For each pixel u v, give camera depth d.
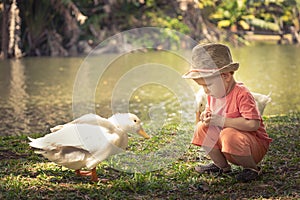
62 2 18.61
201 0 22.64
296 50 20.20
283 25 23.92
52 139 4.16
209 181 4.33
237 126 4.22
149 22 21.22
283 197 3.93
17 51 18.05
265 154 4.65
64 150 4.17
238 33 23.09
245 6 23.84
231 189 4.13
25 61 17.05
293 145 5.50
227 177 4.43
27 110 9.81
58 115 9.40
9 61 17.05
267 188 4.13
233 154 4.18
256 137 4.29
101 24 20.91
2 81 13.12
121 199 3.92
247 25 23.41
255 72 14.67
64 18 19.45
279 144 5.54
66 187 4.16
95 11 21.19
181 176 4.46
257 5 24.06
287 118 7.31
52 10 19.16
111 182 4.28
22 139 6.08
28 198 3.89
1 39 18.52
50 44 18.94
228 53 4.25
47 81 13.12
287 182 4.26
